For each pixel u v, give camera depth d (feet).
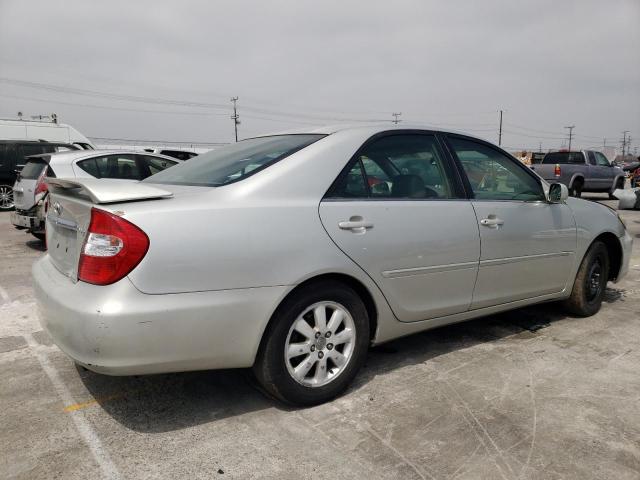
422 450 8.14
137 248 7.62
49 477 7.41
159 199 8.27
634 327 14.15
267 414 9.23
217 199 8.51
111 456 7.92
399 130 11.10
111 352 7.55
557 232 13.35
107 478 7.39
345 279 9.66
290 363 9.09
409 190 10.73
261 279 8.45
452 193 11.45
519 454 8.05
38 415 9.12
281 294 8.64
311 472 7.57
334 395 9.71
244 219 8.43
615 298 17.25
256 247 8.42
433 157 11.46
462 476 7.49
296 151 9.71
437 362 11.62
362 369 11.21
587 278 14.60
